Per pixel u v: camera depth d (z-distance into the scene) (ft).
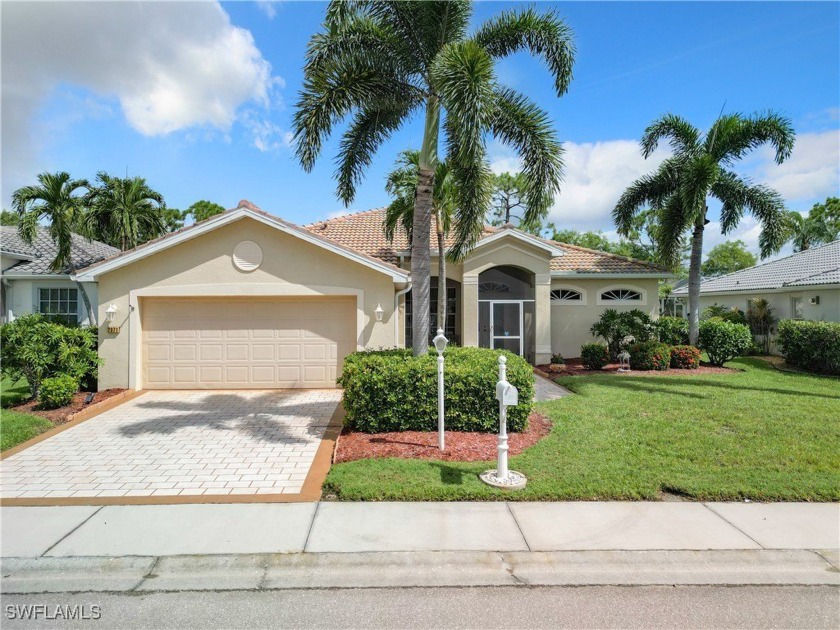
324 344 40.65
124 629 12.02
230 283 39.29
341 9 28.07
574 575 14.24
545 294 57.98
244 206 38.11
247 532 16.40
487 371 27.25
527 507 18.21
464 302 57.31
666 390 40.32
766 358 64.64
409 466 21.65
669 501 18.93
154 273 39.19
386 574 14.28
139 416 32.19
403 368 27.12
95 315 61.72
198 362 40.14
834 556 15.17
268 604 13.01
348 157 36.27
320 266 39.60
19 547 15.49
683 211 54.19
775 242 56.44
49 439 27.32
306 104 29.48
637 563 14.73
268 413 32.94
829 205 121.90
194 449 25.53
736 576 14.29
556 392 40.78
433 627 12.06
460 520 17.13
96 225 57.88
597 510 17.99
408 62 31.27
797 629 12.04
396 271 39.29
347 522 17.04
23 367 34.71
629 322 56.03
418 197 31.09
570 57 31.89
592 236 141.08
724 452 23.85
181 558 14.85
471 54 25.95
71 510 18.24
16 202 51.60
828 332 51.31
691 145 57.47
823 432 27.30
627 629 11.99
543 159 31.68
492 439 25.73
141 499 19.26
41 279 61.16
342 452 23.91
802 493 19.25
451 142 34.09
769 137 54.85
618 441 25.54
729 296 82.89
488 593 13.44
